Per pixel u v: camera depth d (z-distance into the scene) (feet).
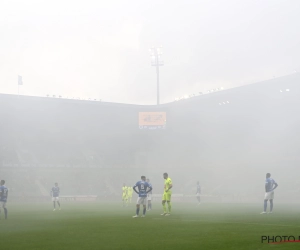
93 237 44.34
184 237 43.19
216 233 46.39
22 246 38.17
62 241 41.37
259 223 59.57
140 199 75.36
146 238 42.83
